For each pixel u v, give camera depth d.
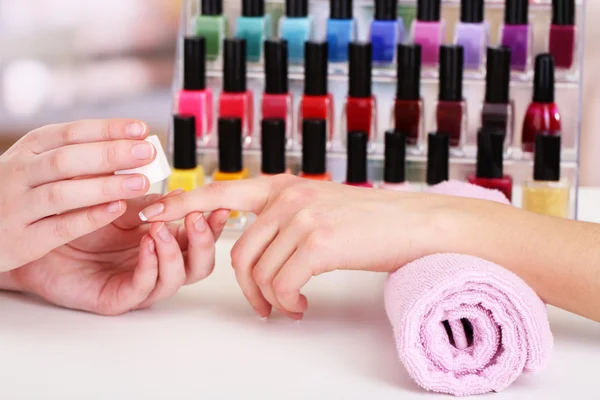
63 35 2.38
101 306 0.90
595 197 1.38
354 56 1.29
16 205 0.82
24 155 0.83
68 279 0.91
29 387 0.74
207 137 1.32
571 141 1.27
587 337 0.85
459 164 1.28
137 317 0.90
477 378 0.74
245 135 1.31
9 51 2.38
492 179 1.23
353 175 1.24
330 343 0.84
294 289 0.84
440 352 0.74
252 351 0.82
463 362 0.74
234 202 0.89
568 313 0.91
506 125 1.27
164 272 0.88
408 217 0.84
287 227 0.84
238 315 0.91
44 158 0.81
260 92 1.34
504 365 0.74
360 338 0.85
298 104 1.32
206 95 1.30
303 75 1.33
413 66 1.28
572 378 0.77
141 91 2.40
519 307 0.73
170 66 2.39
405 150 1.25
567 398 0.73
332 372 0.77
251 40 1.35
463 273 0.74
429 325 0.74
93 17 2.37
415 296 0.74
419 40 1.33
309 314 0.91
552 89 1.25
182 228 0.95
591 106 1.83
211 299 0.95
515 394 0.74
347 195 0.86
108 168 0.80
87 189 0.80
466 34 1.31
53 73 2.40
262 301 0.89
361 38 1.38
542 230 0.83
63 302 0.91
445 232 0.83
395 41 1.33
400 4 1.37
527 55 1.30
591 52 1.80
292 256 0.83
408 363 0.73
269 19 1.38
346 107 1.30
